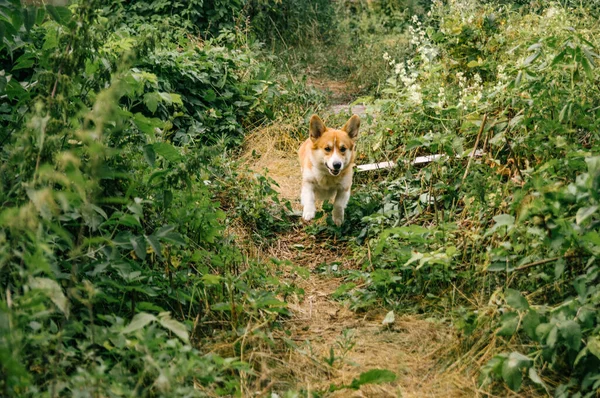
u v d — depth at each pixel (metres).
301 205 6.85
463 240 4.59
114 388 2.67
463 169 5.44
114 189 4.05
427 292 4.57
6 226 2.86
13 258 3.01
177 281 4.11
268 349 3.83
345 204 6.06
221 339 3.84
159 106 7.50
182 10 10.92
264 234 5.91
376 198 6.18
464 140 5.47
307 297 4.80
